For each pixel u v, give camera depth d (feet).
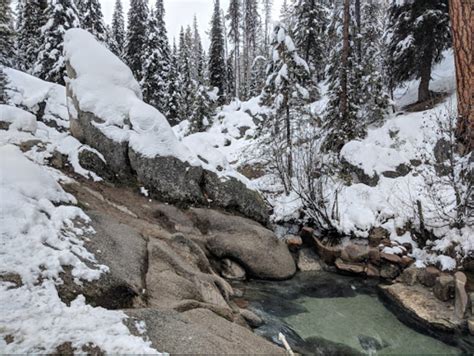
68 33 31.27
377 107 47.88
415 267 23.34
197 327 12.49
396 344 17.06
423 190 29.60
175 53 135.54
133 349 9.67
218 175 29.63
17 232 13.62
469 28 25.18
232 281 24.02
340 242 28.99
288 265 25.58
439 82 52.54
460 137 25.49
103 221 19.17
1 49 42.11
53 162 25.34
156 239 20.75
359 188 34.42
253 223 28.17
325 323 18.98
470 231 23.21
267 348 13.24
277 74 42.55
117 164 27.12
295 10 73.87
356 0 67.92
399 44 44.93
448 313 18.60
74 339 9.57
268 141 41.73
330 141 43.47
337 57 51.88
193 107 77.51
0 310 10.01
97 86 28.60
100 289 13.26
